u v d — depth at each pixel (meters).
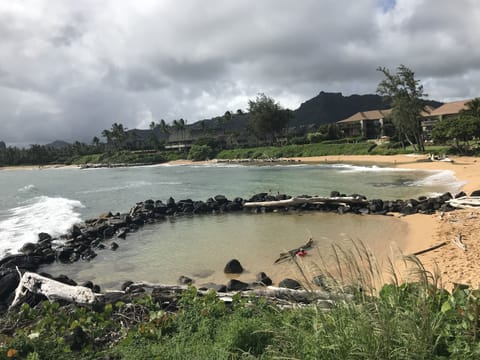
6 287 9.61
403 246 12.21
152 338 5.63
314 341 4.00
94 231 16.78
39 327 6.12
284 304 7.05
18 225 18.98
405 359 3.42
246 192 30.77
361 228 15.73
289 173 47.97
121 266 12.37
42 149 146.12
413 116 58.03
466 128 49.38
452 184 27.92
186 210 22.48
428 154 54.66
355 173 42.66
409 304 4.28
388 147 70.94
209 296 7.00
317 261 11.23
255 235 15.62
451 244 11.41
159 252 13.77
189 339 5.43
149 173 65.75
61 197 31.66
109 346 5.73
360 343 3.65
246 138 122.69
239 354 4.78
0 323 7.21
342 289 4.48
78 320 6.47
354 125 102.44
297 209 21.19
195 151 107.62
